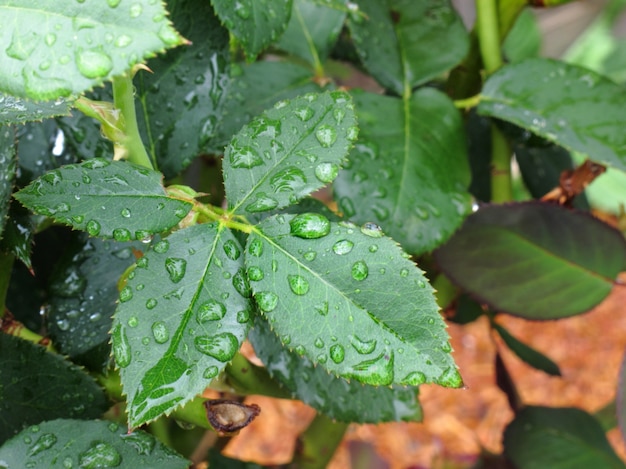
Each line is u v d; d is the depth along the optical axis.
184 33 0.29
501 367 0.48
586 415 0.48
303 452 0.47
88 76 0.21
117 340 0.23
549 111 0.33
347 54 0.44
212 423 0.27
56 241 0.35
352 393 0.30
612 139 0.33
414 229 0.31
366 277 0.23
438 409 1.28
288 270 0.24
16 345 0.27
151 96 0.29
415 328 0.23
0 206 0.26
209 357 0.23
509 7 0.37
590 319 1.44
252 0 0.27
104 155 0.29
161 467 0.25
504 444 0.47
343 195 0.31
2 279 0.29
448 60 0.35
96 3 0.21
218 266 0.24
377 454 0.74
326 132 0.25
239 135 0.25
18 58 0.21
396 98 0.34
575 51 1.44
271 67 0.34
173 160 0.30
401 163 0.32
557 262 0.35
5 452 0.25
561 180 0.36
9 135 0.26
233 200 0.25
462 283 0.36
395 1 0.36
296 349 0.23
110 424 0.26
